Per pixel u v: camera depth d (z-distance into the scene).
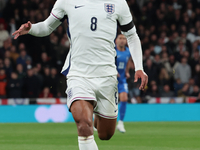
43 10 56.56
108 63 13.27
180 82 50.06
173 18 61.41
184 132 30.84
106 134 14.69
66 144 22.59
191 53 57.25
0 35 53.50
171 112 45.00
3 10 56.06
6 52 49.50
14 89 44.78
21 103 43.09
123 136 27.55
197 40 58.12
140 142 23.72
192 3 63.75
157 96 48.19
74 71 13.21
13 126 36.41
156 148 20.92
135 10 61.44
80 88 12.75
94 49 13.04
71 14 13.36
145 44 56.31
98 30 13.07
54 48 51.19
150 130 32.69
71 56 13.41
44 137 26.77
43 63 49.56
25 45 53.06
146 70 49.59
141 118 44.53
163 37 58.44
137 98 46.75
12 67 48.84
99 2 13.37
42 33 13.91
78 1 13.41
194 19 62.47
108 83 13.32
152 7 61.91
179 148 21.02
